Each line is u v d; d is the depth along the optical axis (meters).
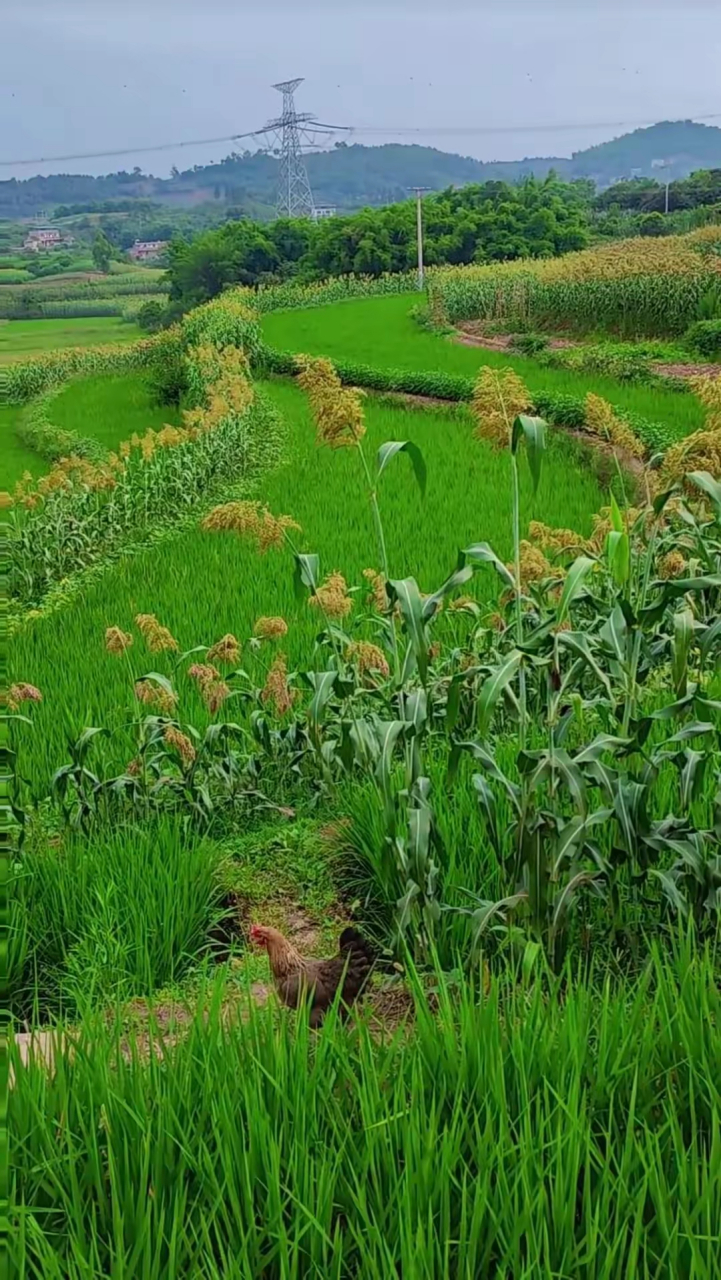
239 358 23.45
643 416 15.58
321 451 16.80
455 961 3.92
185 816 5.37
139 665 7.70
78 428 25.91
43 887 4.62
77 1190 2.39
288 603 8.89
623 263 27.97
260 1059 2.80
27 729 6.30
